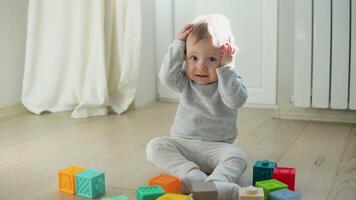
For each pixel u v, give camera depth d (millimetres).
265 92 2471
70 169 1318
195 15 2557
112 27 2426
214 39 1333
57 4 2396
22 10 2486
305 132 1986
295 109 2262
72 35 2420
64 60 2443
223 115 1394
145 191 1115
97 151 1716
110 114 2406
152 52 2662
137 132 2006
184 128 1412
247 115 2336
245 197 1053
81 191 1263
